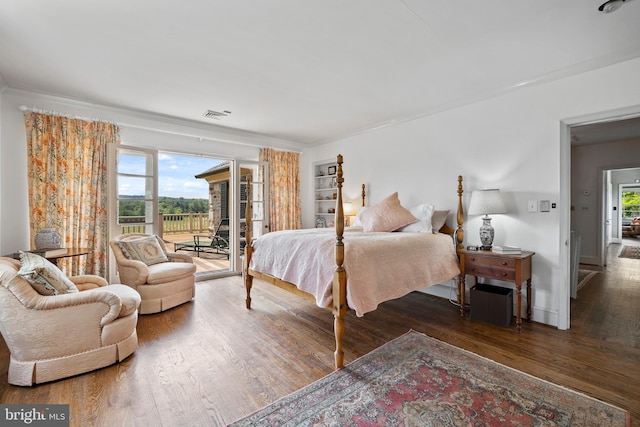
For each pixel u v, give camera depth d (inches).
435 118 147.5
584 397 67.5
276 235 118.0
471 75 110.0
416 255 106.2
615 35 83.3
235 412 63.3
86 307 78.0
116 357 82.5
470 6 71.7
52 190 126.6
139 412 63.2
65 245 129.6
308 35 84.4
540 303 113.5
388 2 70.4
